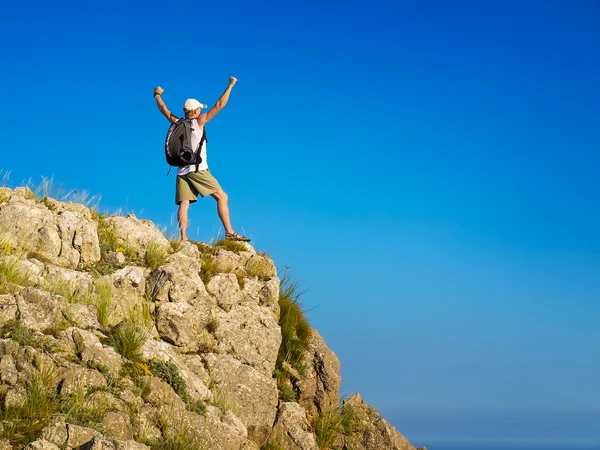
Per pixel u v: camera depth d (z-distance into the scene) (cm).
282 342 1314
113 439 771
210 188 1355
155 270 1176
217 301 1209
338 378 1342
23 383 830
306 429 1188
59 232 1144
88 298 1041
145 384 914
